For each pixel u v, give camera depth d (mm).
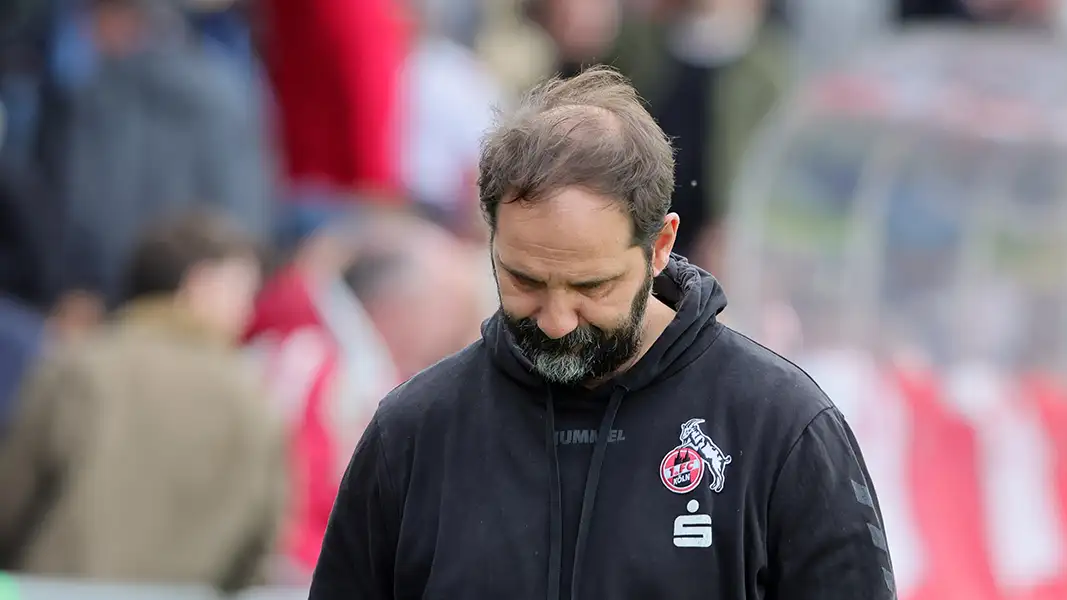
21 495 16734
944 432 17953
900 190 19797
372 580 8930
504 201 7941
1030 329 18531
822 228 20078
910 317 19016
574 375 8195
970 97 20078
